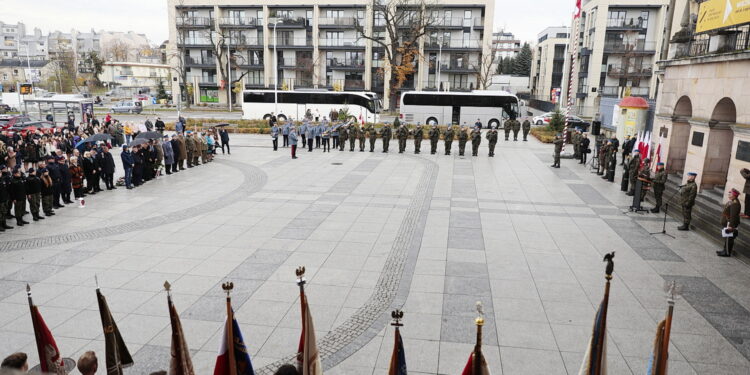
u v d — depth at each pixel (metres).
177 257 11.34
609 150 20.53
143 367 7.07
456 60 61.62
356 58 63.16
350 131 28.97
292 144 25.86
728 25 14.10
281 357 7.32
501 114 42.72
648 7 54.94
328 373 6.95
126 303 9.01
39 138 23.69
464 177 21.05
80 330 8.06
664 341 4.68
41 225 13.79
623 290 9.72
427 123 43.47
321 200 16.80
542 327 8.24
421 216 14.91
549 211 15.62
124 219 14.40
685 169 16.64
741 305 9.10
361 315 8.63
